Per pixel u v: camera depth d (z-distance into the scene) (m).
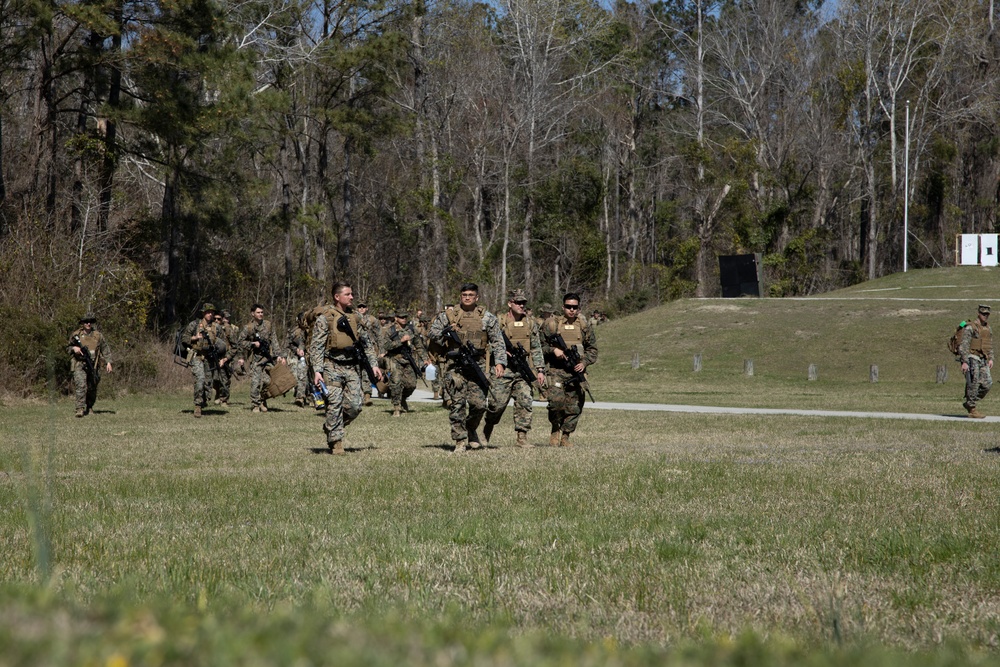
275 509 13.94
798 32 128.88
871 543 11.38
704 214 122.00
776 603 8.73
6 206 53.56
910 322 74.75
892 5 121.88
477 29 110.25
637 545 11.33
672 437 27.14
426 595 8.84
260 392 39.00
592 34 113.19
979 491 15.54
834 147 125.56
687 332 80.19
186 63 56.03
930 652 6.95
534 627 7.74
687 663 4.11
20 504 13.90
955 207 129.75
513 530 12.24
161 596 8.33
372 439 26.33
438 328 22.00
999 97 121.75
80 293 48.62
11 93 61.62
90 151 58.41
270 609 7.93
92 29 52.78
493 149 109.94
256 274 83.00
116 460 20.83
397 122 88.12
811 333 75.31
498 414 23.06
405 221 105.62
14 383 43.38
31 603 4.06
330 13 86.56
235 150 71.44
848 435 27.69
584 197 115.50
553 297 103.31
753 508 14.05
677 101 140.25
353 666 3.45
